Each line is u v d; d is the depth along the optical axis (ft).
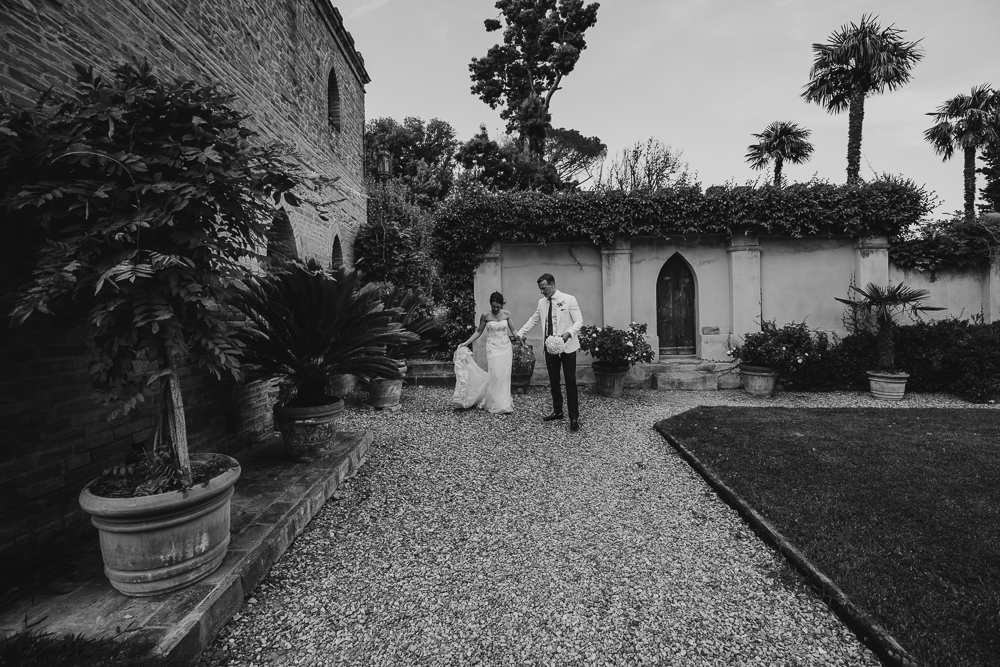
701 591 9.32
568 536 11.62
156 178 7.65
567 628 8.30
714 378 30.32
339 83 31.50
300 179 9.23
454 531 11.84
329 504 13.05
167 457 8.56
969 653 7.03
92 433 10.47
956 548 9.92
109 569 7.86
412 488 14.34
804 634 8.04
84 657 6.33
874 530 10.82
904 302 27.45
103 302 7.25
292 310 13.61
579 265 31.71
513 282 31.96
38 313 9.24
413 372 30.40
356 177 35.76
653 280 31.42
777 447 17.13
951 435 18.53
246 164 8.57
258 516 10.91
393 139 107.86
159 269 7.32
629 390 29.91
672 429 19.75
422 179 97.09
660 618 8.54
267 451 15.78
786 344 27.96
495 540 11.41
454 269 31.81
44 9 9.50
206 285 8.05
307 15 25.62
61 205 7.52
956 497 12.54
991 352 26.35
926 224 32.42
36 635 6.74
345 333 14.17
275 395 19.40
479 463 16.55
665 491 14.25
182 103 8.01
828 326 31.17
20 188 7.11
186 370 13.97
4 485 8.64
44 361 9.39
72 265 6.66
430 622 8.48
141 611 7.50
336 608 8.82
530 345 30.53
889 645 7.31
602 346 27.22
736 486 13.69
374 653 7.73
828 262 31.14
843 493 12.94
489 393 23.52
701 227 30.40
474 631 8.24
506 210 30.55
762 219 29.96
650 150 72.13
